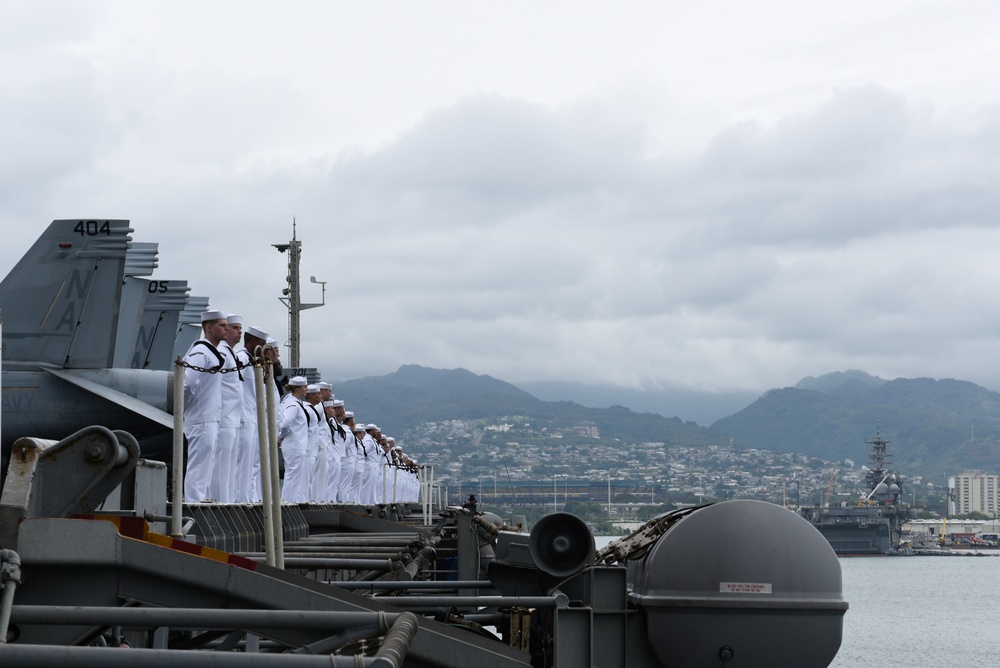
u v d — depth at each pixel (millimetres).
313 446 26000
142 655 5250
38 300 32594
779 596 9117
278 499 8656
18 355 32281
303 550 16000
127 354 40906
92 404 31609
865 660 71688
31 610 6273
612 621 9508
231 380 18516
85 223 33000
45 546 6730
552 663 10398
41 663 5242
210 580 6906
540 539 9711
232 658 5238
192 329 49188
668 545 9320
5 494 6742
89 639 6926
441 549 23906
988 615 97875
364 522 23406
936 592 120062
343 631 6445
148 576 6898
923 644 79062
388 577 12742
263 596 6934
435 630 8297
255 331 19688
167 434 32531
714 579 9133
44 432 31453
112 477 7043
